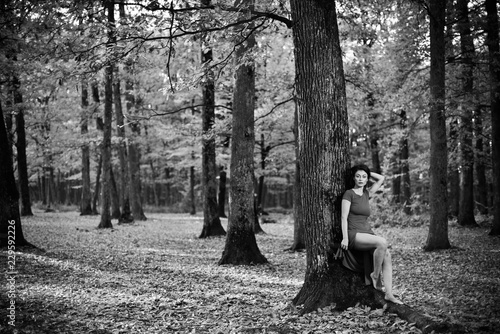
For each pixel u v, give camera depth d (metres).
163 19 7.24
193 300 7.20
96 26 7.31
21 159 23.55
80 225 21.86
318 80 6.01
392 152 24.66
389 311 5.48
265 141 23.78
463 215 19.45
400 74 16.41
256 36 9.88
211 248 14.59
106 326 5.60
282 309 6.32
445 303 6.62
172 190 53.75
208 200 17.88
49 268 9.58
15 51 11.00
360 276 5.90
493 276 9.00
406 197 25.95
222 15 7.66
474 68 16.44
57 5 6.95
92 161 40.97
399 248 13.91
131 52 7.98
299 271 10.34
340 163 6.04
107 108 21.31
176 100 25.44
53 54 7.59
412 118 20.28
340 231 6.00
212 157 17.95
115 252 12.89
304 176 6.17
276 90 15.92
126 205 24.38
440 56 13.02
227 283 8.77
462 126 18.59
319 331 4.98
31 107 15.94
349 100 15.69
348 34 12.30
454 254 11.99
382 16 12.34
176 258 12.23
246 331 5.28
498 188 15.77
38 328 5.29
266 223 27.64
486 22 15.12
